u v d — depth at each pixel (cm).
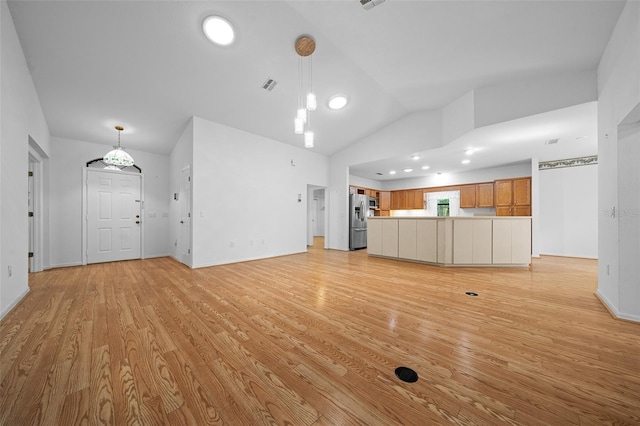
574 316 219
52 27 238
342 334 185
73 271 390
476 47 279
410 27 261
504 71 315
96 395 121
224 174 448
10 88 227
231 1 236
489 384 130
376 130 550
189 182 421
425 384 130
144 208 516
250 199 491
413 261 475
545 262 481
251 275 366
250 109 412
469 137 403
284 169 561
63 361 148
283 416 109
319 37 279
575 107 298
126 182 496
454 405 115
